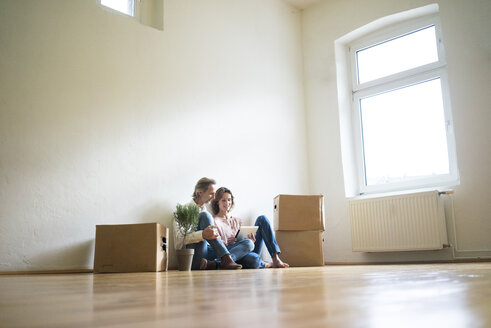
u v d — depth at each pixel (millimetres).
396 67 4656
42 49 2965
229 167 4031
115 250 2752
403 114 4559
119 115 3301
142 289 940
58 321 407
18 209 2707
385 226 4141
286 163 4648
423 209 3916
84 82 3145
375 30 4785
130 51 3459
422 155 4359
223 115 4078
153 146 3471
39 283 1400
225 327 348
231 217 3547
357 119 4871
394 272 1735
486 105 3754
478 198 3705
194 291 835
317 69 5035
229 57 4262
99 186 3100
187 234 3045
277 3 4977
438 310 447
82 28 3199
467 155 3805
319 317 401
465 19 3959
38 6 2988
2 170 2680
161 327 354
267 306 511
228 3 4371
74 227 2928
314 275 1589
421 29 4500
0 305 591
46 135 2895
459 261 3734
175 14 3844
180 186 3598
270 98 4625
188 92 3816
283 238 3744
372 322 363
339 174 4672
